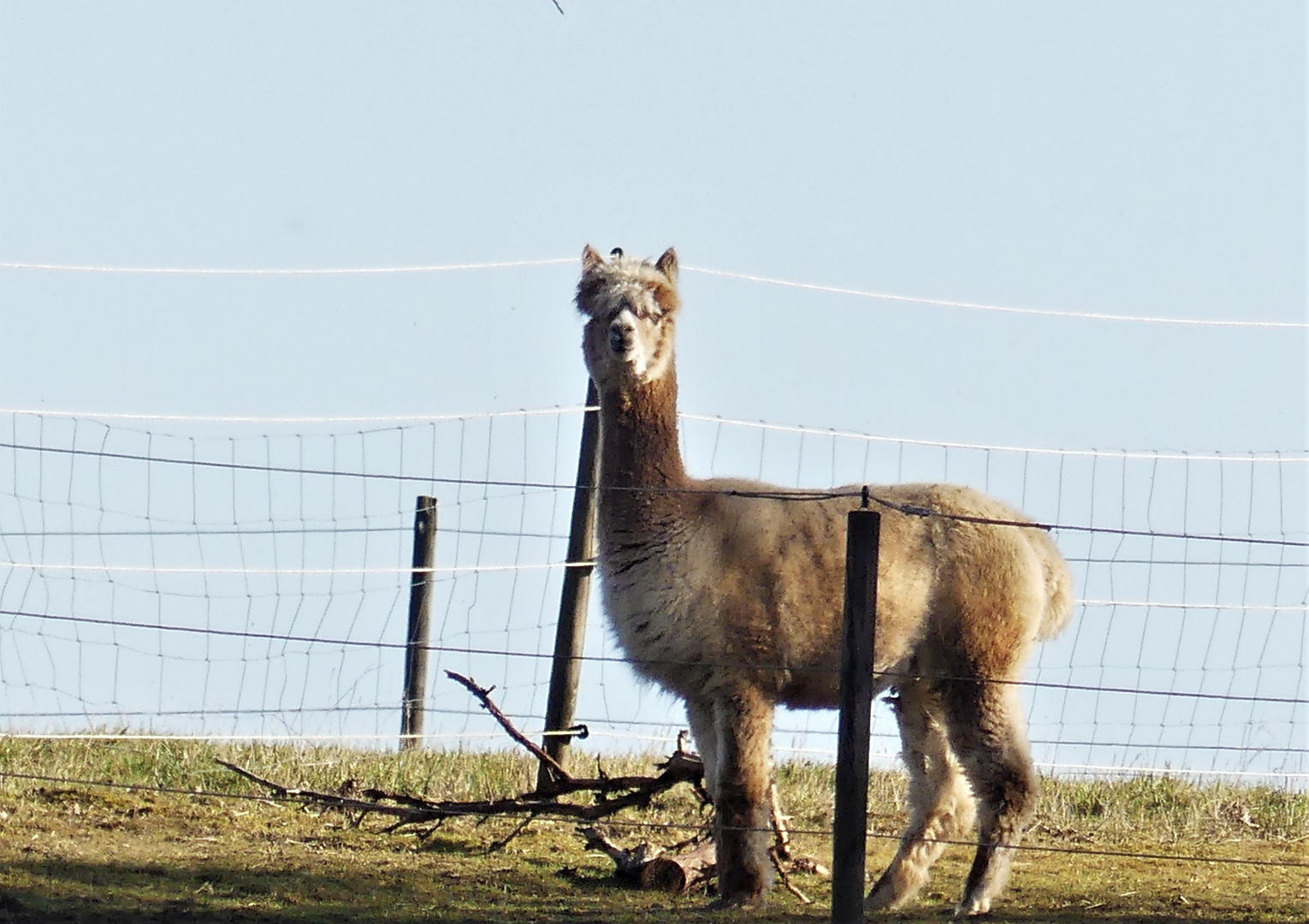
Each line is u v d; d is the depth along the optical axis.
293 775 29.55
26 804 26.44
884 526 24.84
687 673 24.11
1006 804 24.47
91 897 21.22
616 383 24.62
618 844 27.22
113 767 29.33
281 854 24.95
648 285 25.08
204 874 23.14
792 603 23.97
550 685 31.45
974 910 23.72
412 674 35.34
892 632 24.72
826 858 27.45
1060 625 26.56
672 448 24.80
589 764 32.31
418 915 21.56
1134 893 24.86
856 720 19.83
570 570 31.38
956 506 25.42
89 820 25.92
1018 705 25.12
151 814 26.78
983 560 24.95
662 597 23.83
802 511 24.66
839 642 24.23
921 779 25.59
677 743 28.03
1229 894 24.81
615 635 24.55
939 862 27.89
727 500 24.52
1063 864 27.17
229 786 28.98
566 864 26.03
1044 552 26.36
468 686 26.48
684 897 24.25
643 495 24.16
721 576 23.88
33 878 22.06
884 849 28.03
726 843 23.62
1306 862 27.66
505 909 22.31
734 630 23.81
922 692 25.56
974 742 24.75
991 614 24.89
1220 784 33.44
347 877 23.72
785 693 24.91
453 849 26.56
